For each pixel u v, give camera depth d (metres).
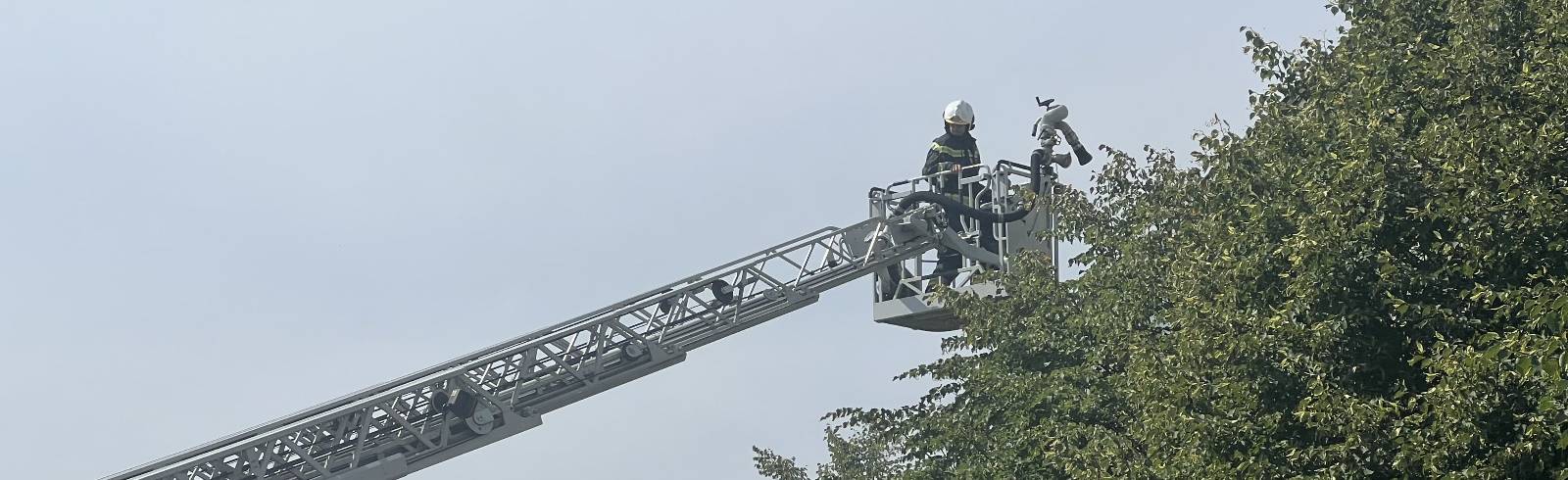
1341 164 18.78
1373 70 19.48
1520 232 17.44
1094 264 25.50
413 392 29.31
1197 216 22.78
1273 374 18.92
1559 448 16.09
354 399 28.77
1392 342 18.52
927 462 27.16
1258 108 21.19
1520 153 17.36
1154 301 23.36
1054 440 22.69
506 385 30.69
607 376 31.39
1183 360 19.61
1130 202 26.02
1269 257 19.53
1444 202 17.61
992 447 25.75
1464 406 16.56
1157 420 19.44
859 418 27.89
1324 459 17.69
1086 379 23.91
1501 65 18.62
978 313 26.52
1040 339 25.33
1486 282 18.03
